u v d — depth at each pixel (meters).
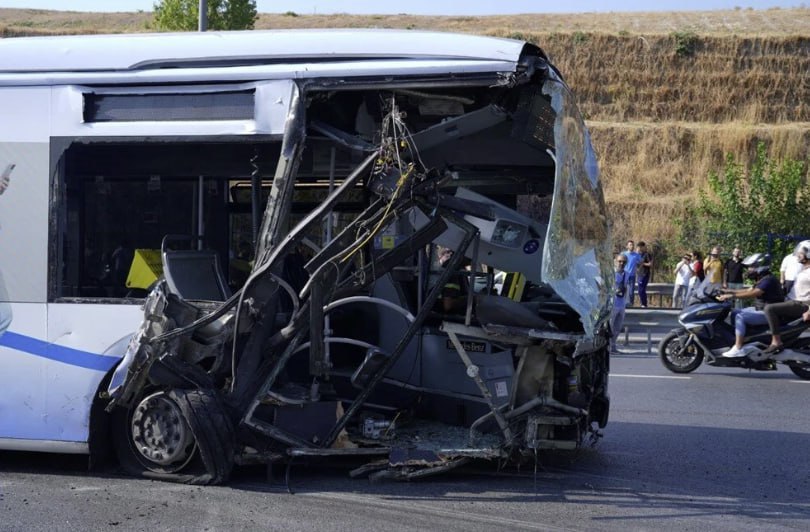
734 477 7.29
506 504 6.30
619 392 11.62
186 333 6.38
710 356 12.98
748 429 9.25
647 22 46.69
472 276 6.82
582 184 6.58
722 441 8.64
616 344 16.70
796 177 24.55
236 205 8.03
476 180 7.70
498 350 6.90
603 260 6.86
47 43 6.93
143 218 7.34
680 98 35.66
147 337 6.32
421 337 7.47
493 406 6.75
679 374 13.36
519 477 7.07
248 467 7.07
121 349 6.63
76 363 6.68
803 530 5.91
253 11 27.41
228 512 5.92
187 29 26.17
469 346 7.00
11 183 6.78
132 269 7.16
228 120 6.52
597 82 36.75
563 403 6.90
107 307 6.66
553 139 6.79
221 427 6.37
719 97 35.34
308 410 6.68
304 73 6.40
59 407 6.71
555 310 7.65
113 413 6.80
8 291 6.76
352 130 6.78
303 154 7.04
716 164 31.33
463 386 7.22
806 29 40.53
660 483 7.05
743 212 24.45
